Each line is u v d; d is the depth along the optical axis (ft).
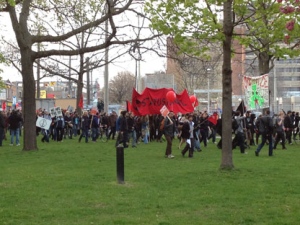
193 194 35.17
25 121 71.61
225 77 46.19
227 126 47.29
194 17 44.65
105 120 102.68
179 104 96.89
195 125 83.66
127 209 30.25
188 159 60.95
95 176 44.60
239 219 27.43
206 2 44.39
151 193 35.55
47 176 44.60
